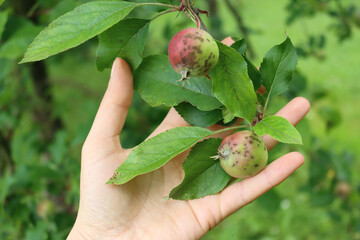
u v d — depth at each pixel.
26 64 0.67
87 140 0.36
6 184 0.47
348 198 0.65
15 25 0.40
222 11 1.45
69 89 1.03
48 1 0.43
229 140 0.31
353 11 0.72
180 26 0.70
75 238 0.36
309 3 0.70
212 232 0.88
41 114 0.71
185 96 0.35
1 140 0.60
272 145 0.40
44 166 0.51
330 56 1.71
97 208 0.36
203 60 0.27
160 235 0.36
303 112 0.39
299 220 0.91
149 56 0.36
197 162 0.33
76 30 0.27
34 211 0.50
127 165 0.30
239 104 0.30
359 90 1.44
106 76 1.16
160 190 0.38
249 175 0.32
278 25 1.78
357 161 1.07
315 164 0.65
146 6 0.31
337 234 0.87
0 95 0.60
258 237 0.87
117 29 0.31
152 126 0.61
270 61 0.33
